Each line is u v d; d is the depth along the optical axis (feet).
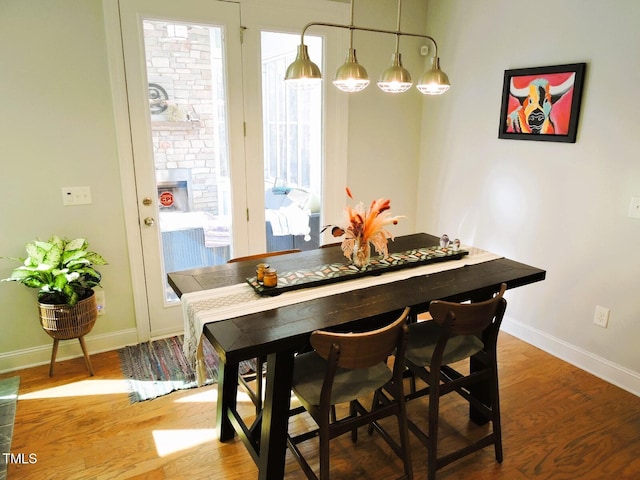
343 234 7.32
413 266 7.57
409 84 6.99
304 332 5.25
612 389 8.64
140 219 9.75
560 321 9.72
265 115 10.58
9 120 8.22
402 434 5.98
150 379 8.87
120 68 8.87
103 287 9.71
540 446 7.13
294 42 10.53
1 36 7.89
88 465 6.70
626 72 8.02
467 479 6.49
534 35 9.47
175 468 6.69
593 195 8.80
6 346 9.07
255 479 6.51
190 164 10.03
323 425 5.30
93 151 9.02
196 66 9.61
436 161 12.50
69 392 8.43
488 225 11.18
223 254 10.94
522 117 9.87
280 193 11.27
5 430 7.40
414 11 11.84
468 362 9.61
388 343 5.34
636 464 6.76
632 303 8.42
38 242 8.34
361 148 12.06
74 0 8.29
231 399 7.01
